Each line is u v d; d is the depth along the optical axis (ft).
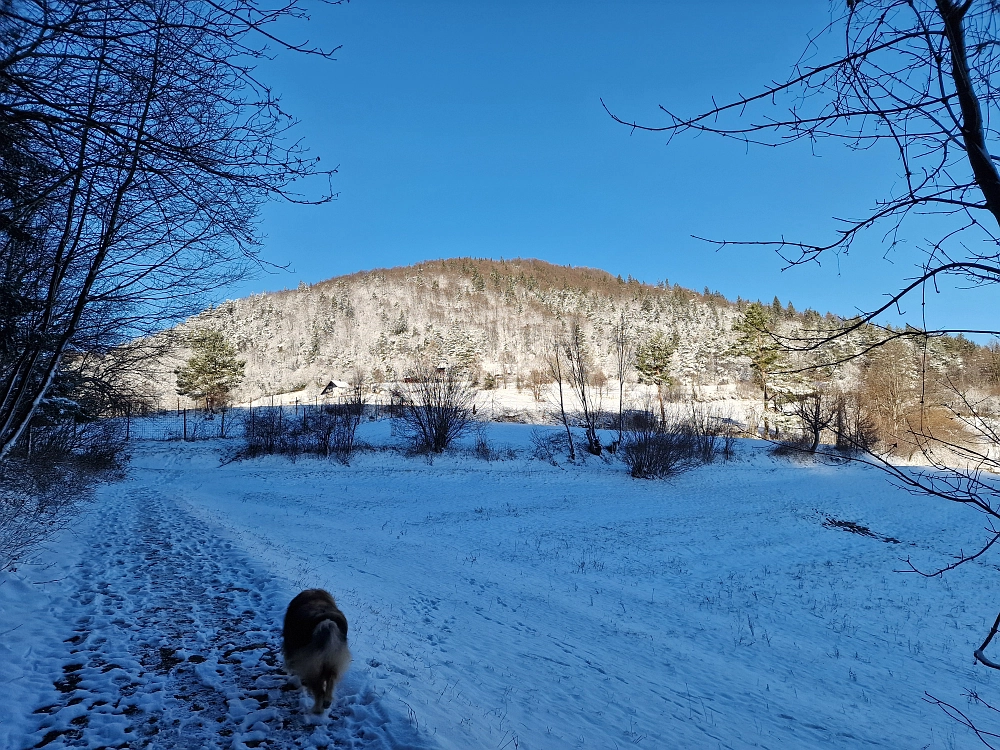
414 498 87.20
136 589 27.96
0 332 16.74
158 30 11.50
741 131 8.82
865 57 8.22
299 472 109.19
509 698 21.65
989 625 43.37
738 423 184.85
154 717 16.12
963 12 7.34
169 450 132.57
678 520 78.18
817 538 71.67
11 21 10.26
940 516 85.71
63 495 42.39
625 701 23.99
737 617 41.98
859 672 33.12
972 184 8.31
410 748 14.83
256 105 13.25
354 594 32.40
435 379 138.21
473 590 40.45
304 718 16.46
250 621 24.03
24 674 17.98
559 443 137.80
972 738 25.62
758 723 24.26
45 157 13.70
